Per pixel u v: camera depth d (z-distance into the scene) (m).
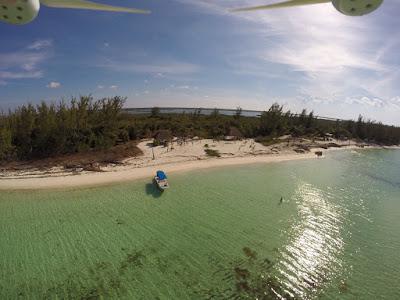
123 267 16.45
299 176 37.88
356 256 19.19
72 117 39.50
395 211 27.97
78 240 18.86
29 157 35.56
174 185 29.89
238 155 46.16
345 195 31.75
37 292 14.33
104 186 28.22
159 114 76.94
